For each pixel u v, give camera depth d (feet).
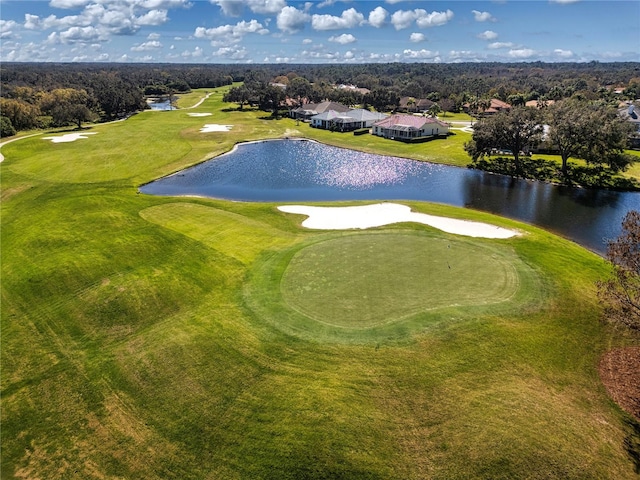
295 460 57.41
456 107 522.47
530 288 98.73
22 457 59.88
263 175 234.58
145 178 221.05
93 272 108.37
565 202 184.85
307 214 159.12
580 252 126.82
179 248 123.65
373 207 168.86
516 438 59.41
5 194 184.85
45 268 110.22
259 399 67.82
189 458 58.44
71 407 68.23
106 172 225.97
